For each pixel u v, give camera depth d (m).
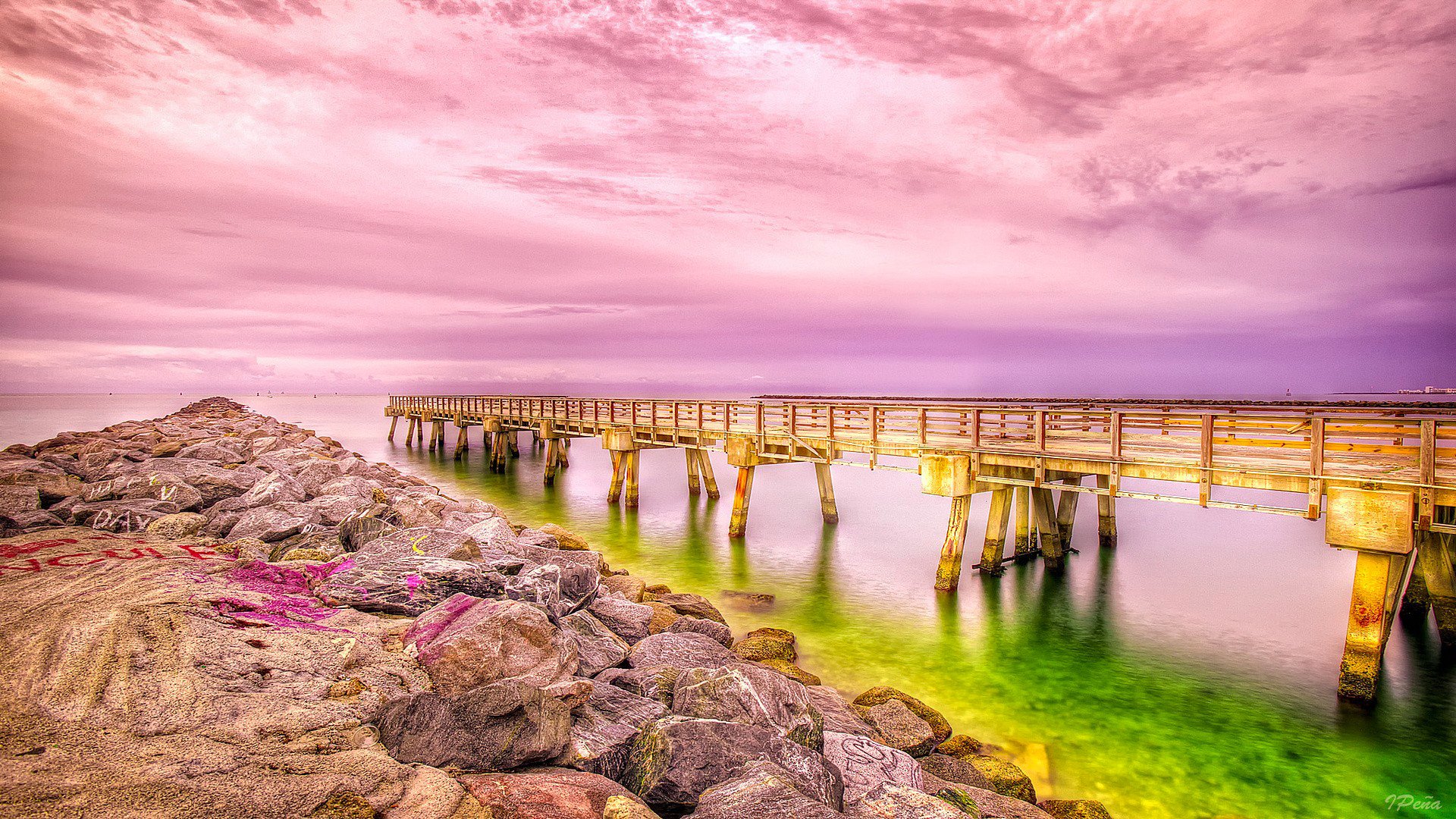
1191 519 23.67
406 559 8.94
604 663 8.05
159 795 3.85
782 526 21.72
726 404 20.22
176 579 7.54
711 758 5.28
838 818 4.40
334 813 3.93
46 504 12.82
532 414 32.56
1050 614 13.69
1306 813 7.50
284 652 5.99
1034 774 8.22
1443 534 11.72
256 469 16.33
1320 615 13.82
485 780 4.62
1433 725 9.34
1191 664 11.44
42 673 5.07
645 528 21.20
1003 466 15.48
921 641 12.34
